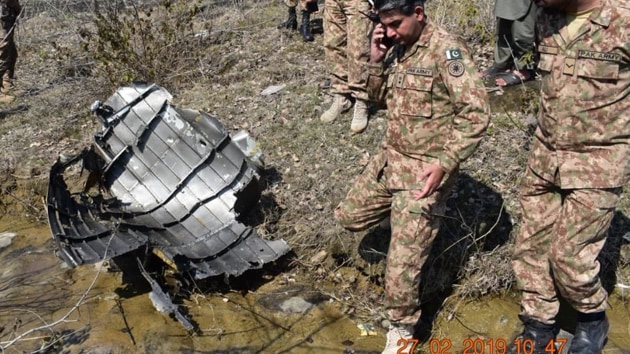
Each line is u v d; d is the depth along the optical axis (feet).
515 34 17.22
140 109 16.61
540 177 10.69
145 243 13.50
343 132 17.65
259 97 19.99
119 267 14.03
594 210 9.92
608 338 12.21
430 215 10.71
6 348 12.48
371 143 17.11
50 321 13.39
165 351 12.35
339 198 15.43
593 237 10.12
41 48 26.91
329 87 20.03
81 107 21.47
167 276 14.15
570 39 9.61
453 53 9.90
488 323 12.81
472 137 9.90
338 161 16.65
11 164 18.70
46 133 20.12
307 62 22.07
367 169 11.83
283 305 13.51
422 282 13.46
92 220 14.44
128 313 13.37
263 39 24.35
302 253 14.71
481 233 13.98
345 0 16.05
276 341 12.57
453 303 13.29
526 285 11.25
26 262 15.74
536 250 11.09
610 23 9.20
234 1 27.78
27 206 17.97
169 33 22.22
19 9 23.06
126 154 16.40
